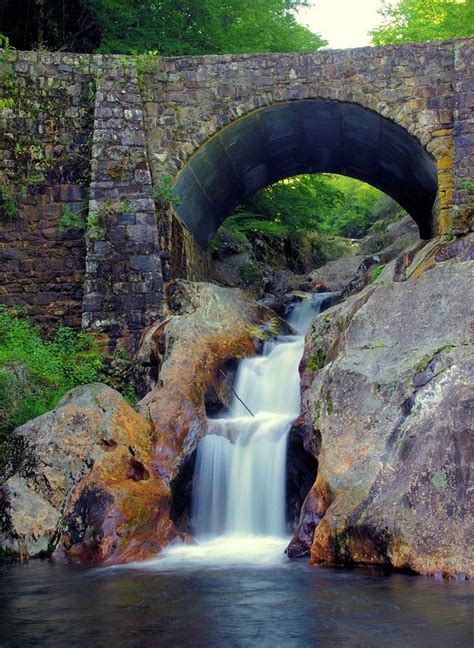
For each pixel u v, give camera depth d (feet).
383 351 34.14
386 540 27.20
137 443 35.22
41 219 50.98
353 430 31.60
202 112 52.29
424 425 29.40
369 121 53.52
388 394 31.73
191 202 58.23
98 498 32.07
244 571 28.12
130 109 51.37
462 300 33.96
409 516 27.25
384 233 99.09
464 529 26.35
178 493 36.17
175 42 69.41
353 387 33.12
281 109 53.21
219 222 70.49
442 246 43.06
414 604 22.48
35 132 51.42
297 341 47.32
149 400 38.68
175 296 49.37
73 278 50.62
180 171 52.29
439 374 30.71
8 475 35.24
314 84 51.72
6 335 47.78
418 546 26.58
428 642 19.12
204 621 21.58
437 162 50.31
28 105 51.44
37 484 33.68
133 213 49.83
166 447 36.22
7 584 26.99
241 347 45.34
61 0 64.90
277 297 78.64
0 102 50.70
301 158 65.51
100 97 51.24
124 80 51.80
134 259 49.26
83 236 50.90
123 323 48.49
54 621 22.06
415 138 50.75
